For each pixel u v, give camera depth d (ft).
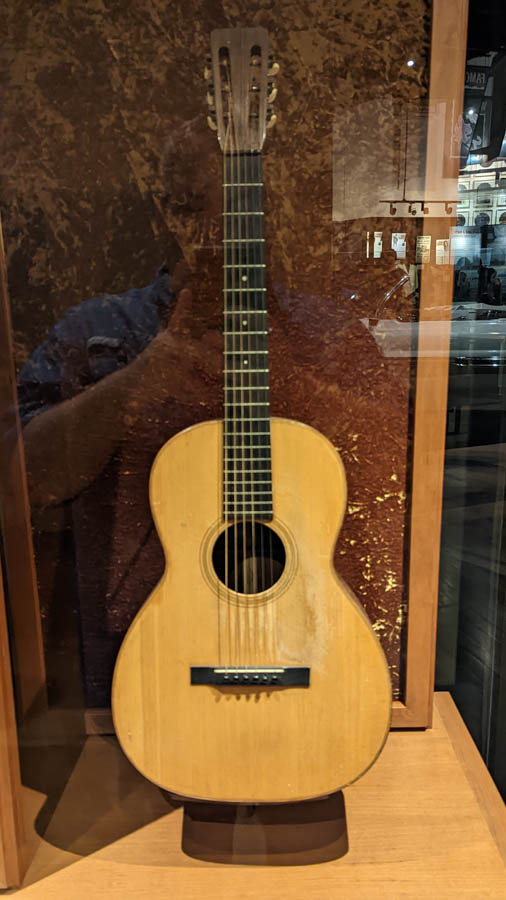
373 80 3.92
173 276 4.17
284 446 3.61
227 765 3.77
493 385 4.53
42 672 4.50
